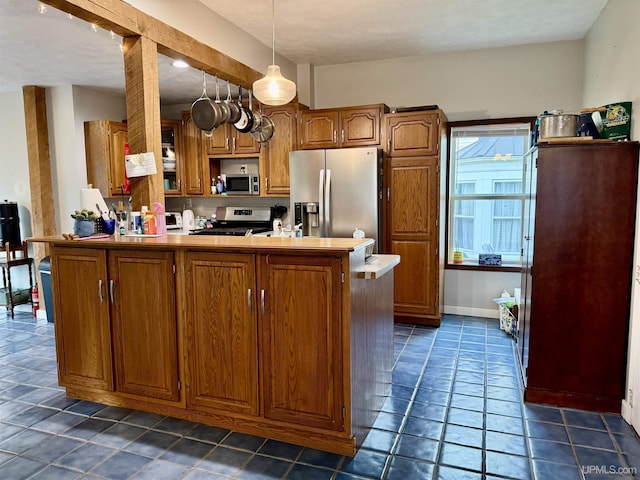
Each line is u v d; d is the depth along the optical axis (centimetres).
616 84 305
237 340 238
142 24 278
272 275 226
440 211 432
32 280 530
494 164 463
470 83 457
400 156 435
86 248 268
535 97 439
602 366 266
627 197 256
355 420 224
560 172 265
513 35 409
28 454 228
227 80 387
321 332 219
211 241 252
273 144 486
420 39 418
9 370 341
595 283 263
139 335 262
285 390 231
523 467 213
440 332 420
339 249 208
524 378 294
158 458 223
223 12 348
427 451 227
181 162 532
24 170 511
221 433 245
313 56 469
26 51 366
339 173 434
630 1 275
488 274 468
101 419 262
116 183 491
